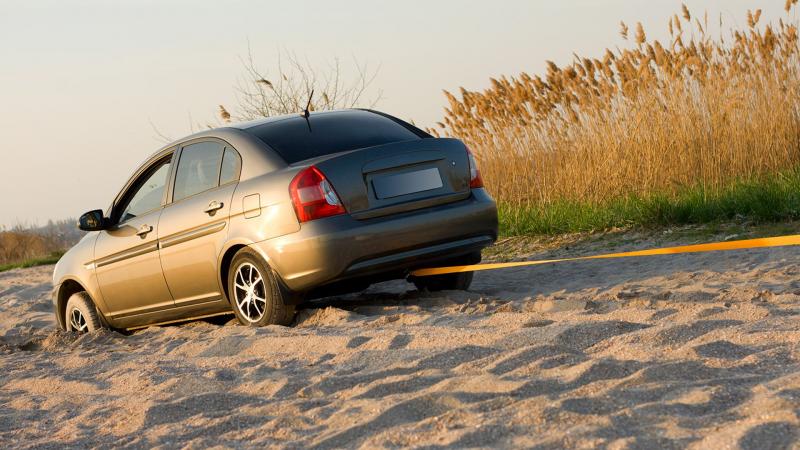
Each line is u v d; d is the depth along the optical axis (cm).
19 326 1769
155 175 1370
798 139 2092
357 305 1320
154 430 718
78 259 1484
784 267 1242
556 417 579
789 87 2114
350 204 1128
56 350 1309
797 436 493
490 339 858
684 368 655
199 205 1253
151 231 1326
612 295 1119
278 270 1148
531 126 2350
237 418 709
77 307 1495
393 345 912
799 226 1619
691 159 2128
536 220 2112
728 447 487
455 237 1184
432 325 1020
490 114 2383
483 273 1656
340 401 711
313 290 1202
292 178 1139
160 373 953
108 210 1433
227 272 1244
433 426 600
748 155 2089
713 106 2133
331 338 984
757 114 2120
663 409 567
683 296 1040
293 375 848
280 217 1140
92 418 798
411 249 1153
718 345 714
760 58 2138
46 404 898
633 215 1947
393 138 1246
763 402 554
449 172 1204
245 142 1227
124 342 1301
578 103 2267
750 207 1781
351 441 607
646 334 786
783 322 790
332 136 1234
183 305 1317
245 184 1196
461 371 755
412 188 1170
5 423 840
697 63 2141
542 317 961
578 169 2252
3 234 5031
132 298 1391
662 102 2183
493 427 571
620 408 588
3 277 3284
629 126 2216
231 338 1084
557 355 746
